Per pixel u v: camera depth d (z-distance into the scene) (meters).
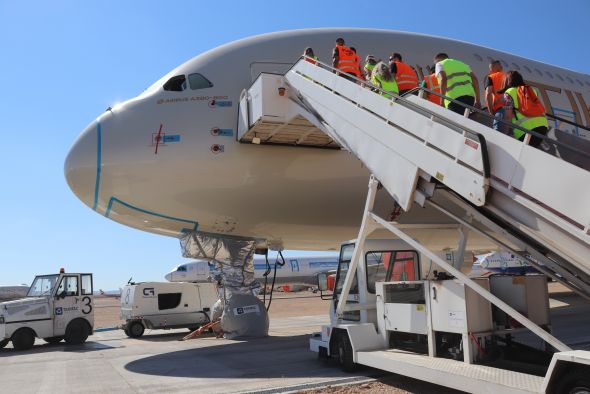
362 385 7.59
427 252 6.71
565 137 7.40
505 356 7.14
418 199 6.85
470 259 9.10
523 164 5.27
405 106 7.14
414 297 8.32
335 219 14.34
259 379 8.44
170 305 20.14
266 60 13.39
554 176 4.94
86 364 11.38
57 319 16.34
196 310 20.38
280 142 12.72
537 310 7.03
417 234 14.27
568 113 15.51
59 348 15.65
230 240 14.98
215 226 14.12
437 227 8.02
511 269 30.53
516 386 5.14
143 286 19.66
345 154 13.23
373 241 8.85
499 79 7.50
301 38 13.89
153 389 8.03
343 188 13.48
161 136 12.39
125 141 12.28
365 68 9.74
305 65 10.09
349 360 8.45
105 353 13.45
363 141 8.02
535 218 5.27
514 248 7.50
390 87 8.48
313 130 11.73
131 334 19.22
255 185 12.92
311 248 17.31
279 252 16.86
